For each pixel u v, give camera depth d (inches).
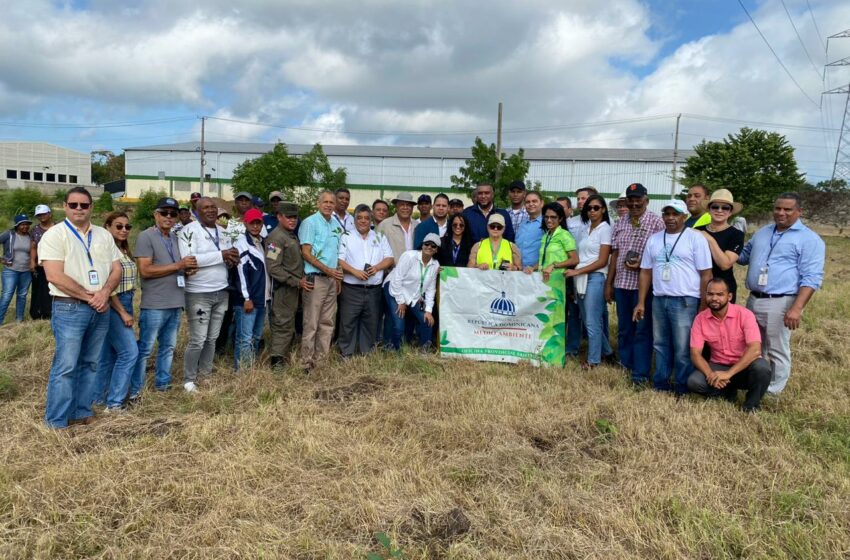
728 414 204.1
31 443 173.3
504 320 281.7
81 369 195.9
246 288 247.4
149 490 147.5
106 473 153.5
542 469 164.2
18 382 232.5
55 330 184.9
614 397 219.3
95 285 187.5
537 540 129.2
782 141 1510.8
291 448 172.9
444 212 295.4
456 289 286.5
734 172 1504.7
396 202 310.0
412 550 125.1
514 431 189.5
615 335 338.6
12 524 132.6
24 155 2898.6
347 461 165.6
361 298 275.4
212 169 2551.7
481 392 224.1
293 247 256.4
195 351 230.1
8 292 357.4
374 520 135.9
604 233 263.7
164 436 178.4
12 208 1171.3
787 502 144.8
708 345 224.5
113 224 215.8
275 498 146.3
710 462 167.6
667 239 227.6
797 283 218.2
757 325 221.0
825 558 124.4
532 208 287.9
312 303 260.8
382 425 190.9
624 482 157.2
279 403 207.9
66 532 129.5
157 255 213.6
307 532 130.4
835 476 158.1
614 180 2151.8
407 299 282.8
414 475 156.2
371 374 252.2
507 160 925.8
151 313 215.8
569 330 295.3
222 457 164.1
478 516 139.0
